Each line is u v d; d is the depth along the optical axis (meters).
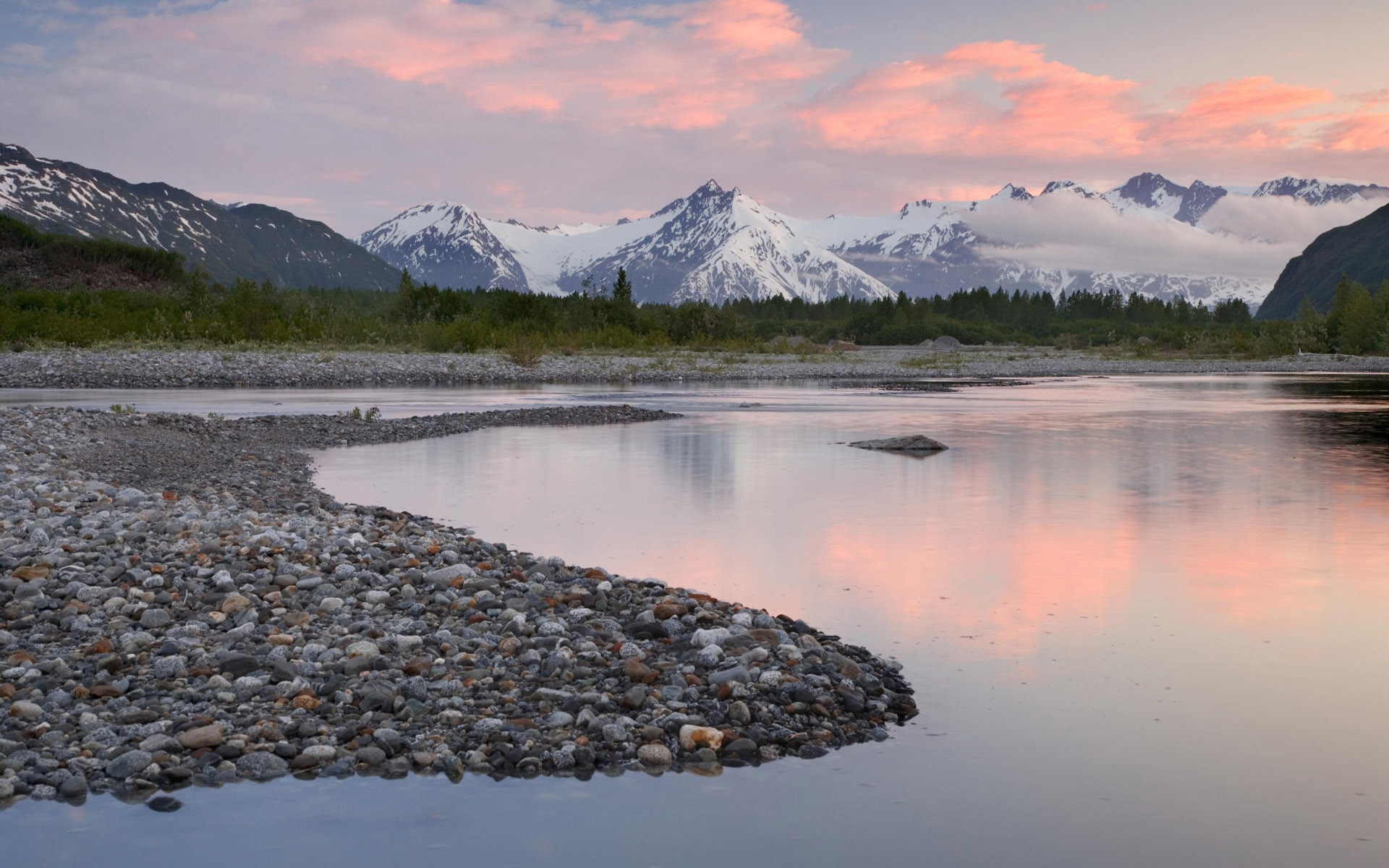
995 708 6.45
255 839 4.79
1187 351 90.88
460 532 11.79
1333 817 5.06
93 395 31.86
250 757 5.42
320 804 5.12
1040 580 9.79
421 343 57.50
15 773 5.22
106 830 4.83
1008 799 5.24
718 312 84.56
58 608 7.77
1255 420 27.64
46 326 49.88
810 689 6.36
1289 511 13.66
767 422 26.02
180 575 8.58
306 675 6.52
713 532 12.09
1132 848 4.77
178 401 29.91
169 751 5.51
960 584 9.62
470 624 7.79
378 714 6.01
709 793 5.30
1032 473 17.09
